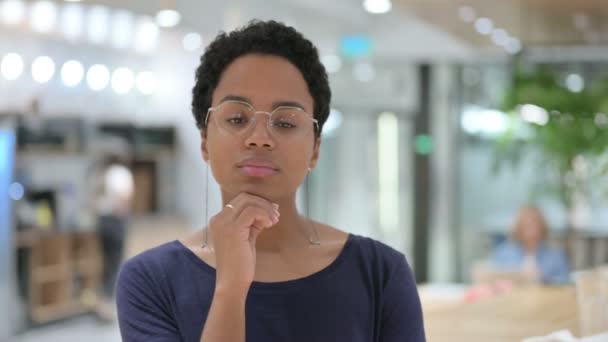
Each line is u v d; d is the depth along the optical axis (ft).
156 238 29.94
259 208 3.50
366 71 30.86
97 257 28.45
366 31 25.22
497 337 8.66
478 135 30.99
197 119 3.90
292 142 3.63
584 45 20.79
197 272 3.75
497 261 17.94
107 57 28.94
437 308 10.66
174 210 33.14
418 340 3.87
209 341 3.41
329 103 3.87
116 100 30.42
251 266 3.50
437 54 27.30
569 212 27.63
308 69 3.74
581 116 26.02
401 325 3.86
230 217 3.50
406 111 31.35
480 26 18.24
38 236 26.40
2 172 24.89
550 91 26.20
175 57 31.07
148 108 32.12
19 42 25.45
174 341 3.66
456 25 18.15
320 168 31.19
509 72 30.25
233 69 3.69
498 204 30.68
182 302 3.70
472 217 31.27
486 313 10.18
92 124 29.71
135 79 30.53
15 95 26.48
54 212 27.96
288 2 22.03
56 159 29.01
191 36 24.48
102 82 29.14
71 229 27.89
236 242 3.49
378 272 3.86
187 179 33.06
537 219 17.87
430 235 31.73
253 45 3.70
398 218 31.76
